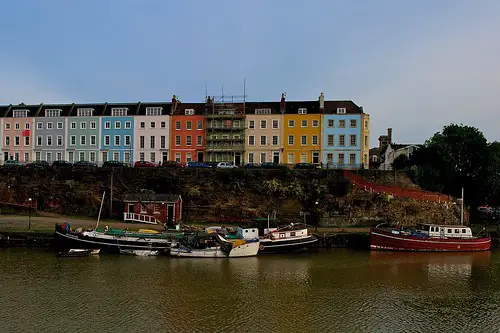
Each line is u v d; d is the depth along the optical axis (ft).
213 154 236.84
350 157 226.79
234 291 96.43
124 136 244.01
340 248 147.64
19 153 252.62
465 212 182.60
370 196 174.29
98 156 245.86
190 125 238.89
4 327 73.97
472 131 225.35
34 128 251.80
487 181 220.43
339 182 178.29
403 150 294.46
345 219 169.37
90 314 80.64
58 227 133.90
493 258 135.54
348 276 110.93
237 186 182.91
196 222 172.45
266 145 233.35
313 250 144.25
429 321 81.15
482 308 88.53
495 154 224.12
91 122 247.09
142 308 84.38
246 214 173.17
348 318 81.76
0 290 93.66
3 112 261.03
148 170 191.93
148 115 242.58
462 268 121.39
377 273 114.32
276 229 144.15
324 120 229.45
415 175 201.36
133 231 141.90
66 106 257.14
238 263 123.13
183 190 182.19
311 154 229.86
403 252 142.41
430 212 171.73
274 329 75.56
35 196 185.06
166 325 76.33
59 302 86.79
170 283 101.40
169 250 131.75
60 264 116.57
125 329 74.18
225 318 80.23
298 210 173.99
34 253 129.18
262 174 187.83
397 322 80.33
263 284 102.22
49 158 249.55
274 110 236.22
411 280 108.17
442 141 227.20
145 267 115.75
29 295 90.63
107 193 184.85
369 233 149.59
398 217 168.86
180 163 217.56
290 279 106.93
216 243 133.59
